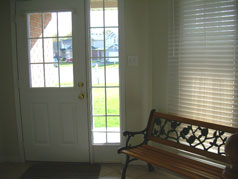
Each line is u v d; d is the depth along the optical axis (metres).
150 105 2.61
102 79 2.68
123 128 2.69
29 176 2.47
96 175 2.48
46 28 2.67
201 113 2.14
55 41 2.68
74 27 2.62
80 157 2.79
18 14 2.67
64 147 2.80
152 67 2.54
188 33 2.17
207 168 1.82
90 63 2.66
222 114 1.99
